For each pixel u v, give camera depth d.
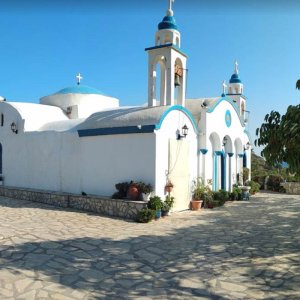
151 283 5.98
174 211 13.10
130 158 12.63
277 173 23.98
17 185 17.20
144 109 13.23
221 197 15.51
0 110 18.44
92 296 5.36
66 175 14.86
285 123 5.77
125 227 10.30
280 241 8.95
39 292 5.41
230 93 22.48
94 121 14.18
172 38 13.55
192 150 14.30
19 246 7.82
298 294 5.54
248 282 6.06
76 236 9.00
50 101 21.48
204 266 6.92
